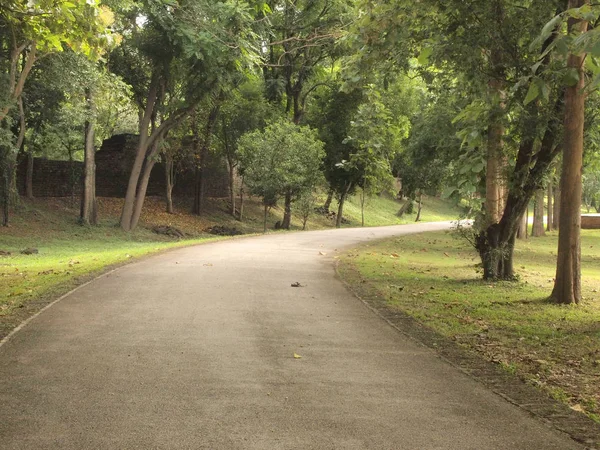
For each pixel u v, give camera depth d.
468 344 7.50
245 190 48.81
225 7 23.48
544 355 7.09
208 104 32.91
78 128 32.03
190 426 4.41
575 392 5.57
